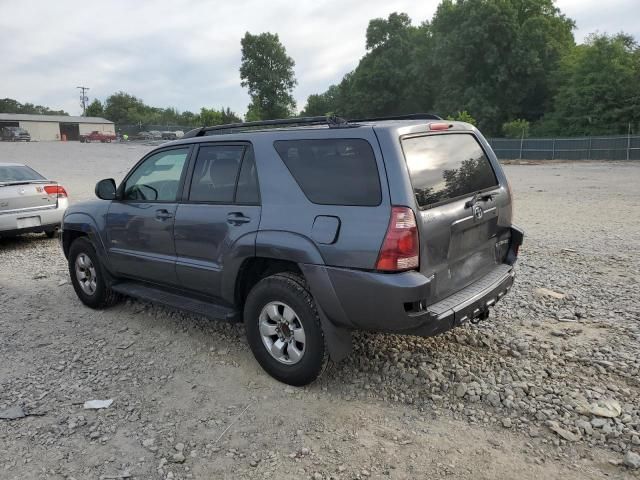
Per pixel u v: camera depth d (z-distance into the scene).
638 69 44.38
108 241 5.42
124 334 5.17
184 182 4.70
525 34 54.16
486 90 54.69
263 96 96.50
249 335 4.19
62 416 3.72
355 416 3.62
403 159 3.49
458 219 3.78
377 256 3.38
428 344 4.62
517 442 3.29
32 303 6.22
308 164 3.85
